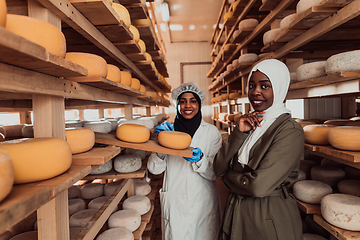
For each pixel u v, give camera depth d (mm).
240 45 2797
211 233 1341
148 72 2119
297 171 922
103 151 778
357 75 972
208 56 7258
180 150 938
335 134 1032
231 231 915
